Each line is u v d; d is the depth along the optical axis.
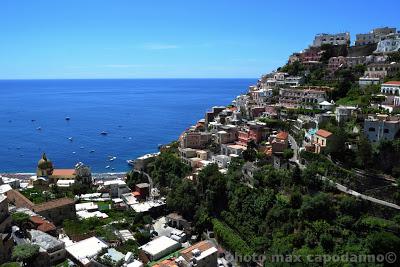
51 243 95.62
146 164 184.25
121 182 165.25
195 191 140.12
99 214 134.25
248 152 148.00
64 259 96.12
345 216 100.00
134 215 136.12
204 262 101.56
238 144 170.12
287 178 118.94
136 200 152.25
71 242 106.81
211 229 128.38
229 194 130.50
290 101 186.00
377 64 176.50
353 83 178.50
